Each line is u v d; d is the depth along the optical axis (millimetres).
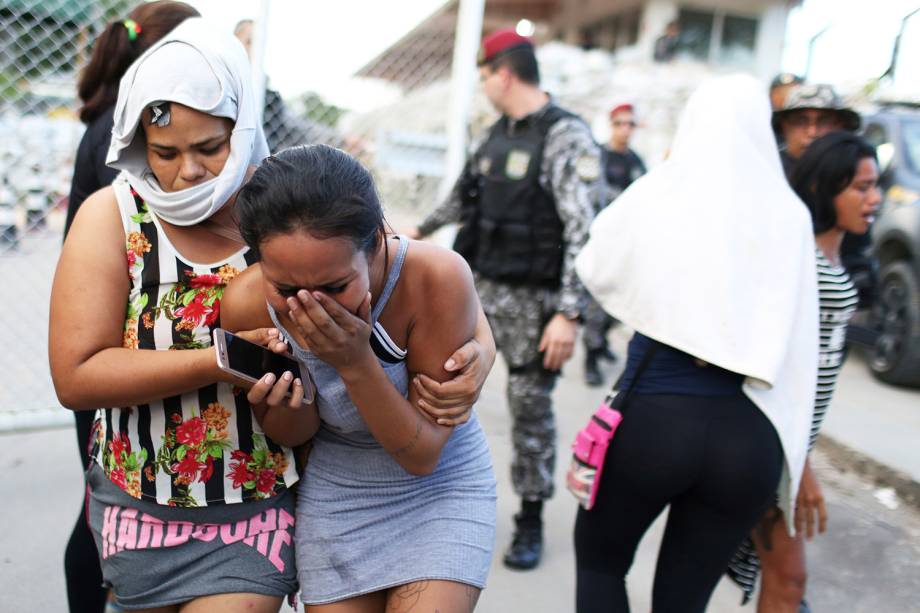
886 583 3211
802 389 1921
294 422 1491
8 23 3721
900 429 4738
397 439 1424
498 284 3080
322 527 1586
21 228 4090
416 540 1558
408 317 1447
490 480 1665
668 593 1999
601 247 2039
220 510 1532
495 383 5418
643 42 17406
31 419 3627
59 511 3307
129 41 2109
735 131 1940
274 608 1555
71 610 2109
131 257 1477
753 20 17375
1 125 3877
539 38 21516
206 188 1409
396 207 4480
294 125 4047
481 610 2836
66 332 1435
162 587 1531
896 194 5801
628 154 6184
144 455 1510
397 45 4336
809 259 1928
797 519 2250
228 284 1472
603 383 5652
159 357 1412
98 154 2100
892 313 5656
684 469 1891
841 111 3074
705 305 1859
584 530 2057
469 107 4484
